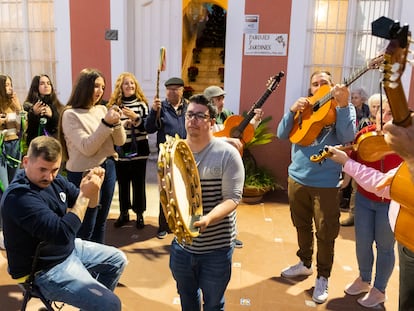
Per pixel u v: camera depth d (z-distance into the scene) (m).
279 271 3.50
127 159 4.12
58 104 4.41
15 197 2.11
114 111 2.95
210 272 2.23
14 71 5.98
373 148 2.29
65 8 5.61
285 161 5.57
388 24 1.07
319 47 5.39
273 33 5.28
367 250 3.05
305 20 5.20
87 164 3.10
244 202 5.22
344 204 5.10
